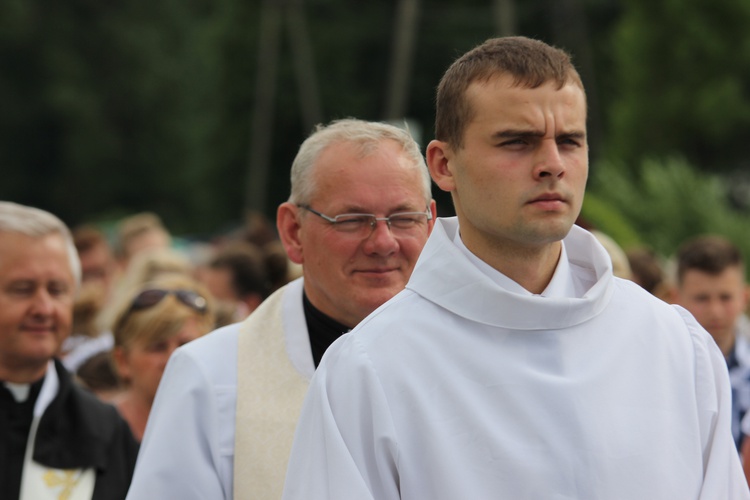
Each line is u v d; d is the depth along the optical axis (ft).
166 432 36.73
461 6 416.05
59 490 44.80
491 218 26.32
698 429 27.12
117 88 563.07
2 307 45.39
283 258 72.33
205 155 482.28
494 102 26.08
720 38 291.17
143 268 74.54
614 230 150.41
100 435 46.11
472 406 26.16
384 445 26.23
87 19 575.79
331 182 37.17
